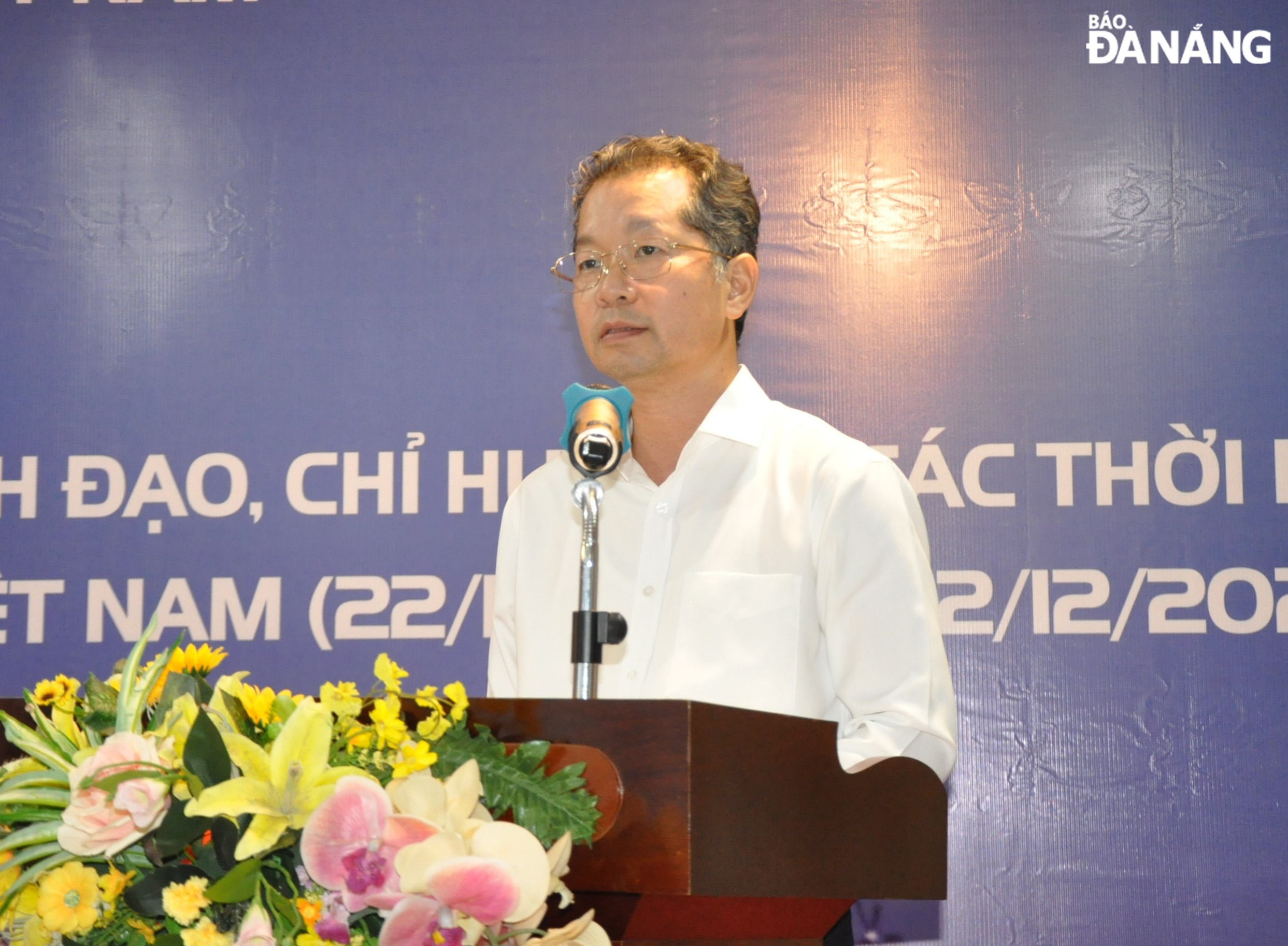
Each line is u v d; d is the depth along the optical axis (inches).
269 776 53.0
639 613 94.3
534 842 52.7
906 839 72.6
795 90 159.6
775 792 61.7
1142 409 152.3
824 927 71.1
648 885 55.4
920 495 153.3
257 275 160.1
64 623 155.6
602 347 95.6
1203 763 146.6
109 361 159.3
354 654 154.7
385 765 55.1
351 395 158.1
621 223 95.6
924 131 158.4
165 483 157.4
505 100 161.3
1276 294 152.9
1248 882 144.6
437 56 162.1
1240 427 151.2
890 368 155.3
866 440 154.5
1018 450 152.9
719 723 57.9
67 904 53.0
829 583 89.4
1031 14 158.6
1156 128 156.1
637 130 160.1
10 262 160.7
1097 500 151.4
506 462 156.5
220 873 53.6
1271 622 148.2
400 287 159.3
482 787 55.8
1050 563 150.8
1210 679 147.8
